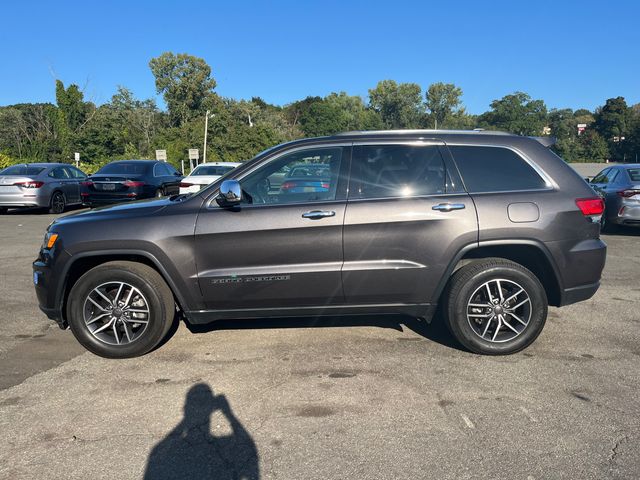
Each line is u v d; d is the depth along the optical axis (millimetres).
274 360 4391
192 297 4391
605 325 5227
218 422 3412
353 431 3279
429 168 4461
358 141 4516
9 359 4488
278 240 4301
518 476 2820
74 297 4395
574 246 4426
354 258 4332
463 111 90875
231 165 15203
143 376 4117
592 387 3848
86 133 41875
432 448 3082
